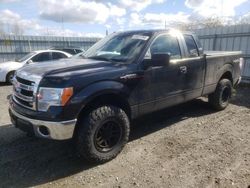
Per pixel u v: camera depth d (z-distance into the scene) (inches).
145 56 160.2
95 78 134.4
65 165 139.7
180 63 181.8
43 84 126.6
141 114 162.7
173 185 120.0
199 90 205.2
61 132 124.4
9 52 708.7
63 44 792.3
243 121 207.6
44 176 129.2
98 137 138.3
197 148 158.2
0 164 139.9
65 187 120.2
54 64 152.0
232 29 395.5
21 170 134.3
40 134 128.0
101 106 139.9
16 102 142.9
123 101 150.5
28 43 735.1
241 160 143.0
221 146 160.9
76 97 126.3
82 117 135.1
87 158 136.3
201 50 205.0
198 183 121.4
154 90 165.3
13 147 160.4
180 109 239.3
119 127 146.1
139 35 173.3
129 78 148.9
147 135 179.6
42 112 125.8
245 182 121.7
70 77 127.6
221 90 227.9
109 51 173.6
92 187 120.0
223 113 229.8
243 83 379.2
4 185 121.2
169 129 190.7
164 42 176.4
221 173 129.7
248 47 374.9
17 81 143.9
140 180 124.6
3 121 210.5
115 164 140.7
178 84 182.7
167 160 143.7
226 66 231.6
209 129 190.4
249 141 168.4
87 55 183.3
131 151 155.2
